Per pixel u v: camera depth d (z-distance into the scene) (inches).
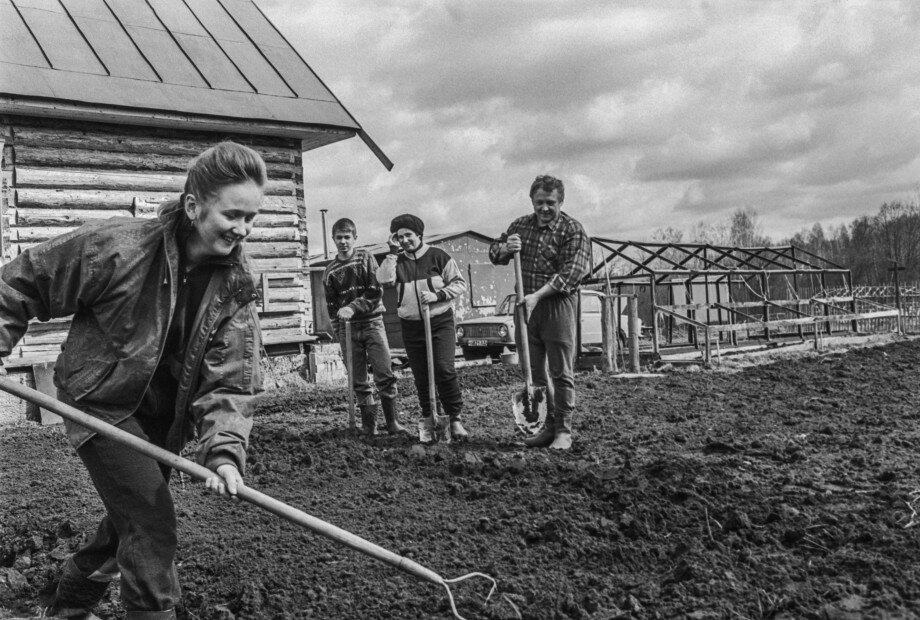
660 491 198.8
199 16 602.5
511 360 682.8
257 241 543.2
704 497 192.9
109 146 489.4
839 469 222.8
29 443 354.3
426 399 304.2
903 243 2497.5
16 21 502.0
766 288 706.2
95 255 117.0
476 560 170.6
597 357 590.2
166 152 508.4
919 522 168.9
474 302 947.3
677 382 454.6
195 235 119.2
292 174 561.9
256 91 547.5
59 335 461.7
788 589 141.7
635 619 137.0
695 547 163.9
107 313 118.8
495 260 295.0
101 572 136.1
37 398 116.0
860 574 146.8
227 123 506.9
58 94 448.8
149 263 118.2
